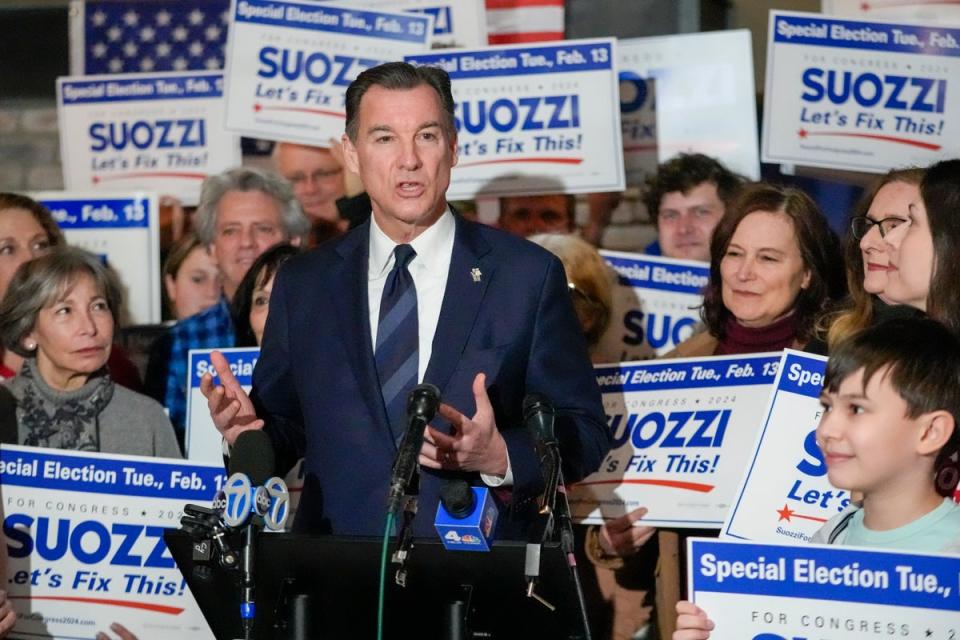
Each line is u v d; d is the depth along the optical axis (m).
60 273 4.16
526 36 5.30
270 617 2.71
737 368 3.86
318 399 3.14
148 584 3.79
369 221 3.33
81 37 5.65
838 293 4.01
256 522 2.64
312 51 4.84
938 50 4.53
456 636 2.57
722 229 4.10
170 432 4.23
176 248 5.12
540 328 3.16
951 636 2.53
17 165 5.91
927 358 2.68
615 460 3.94
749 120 4.86
